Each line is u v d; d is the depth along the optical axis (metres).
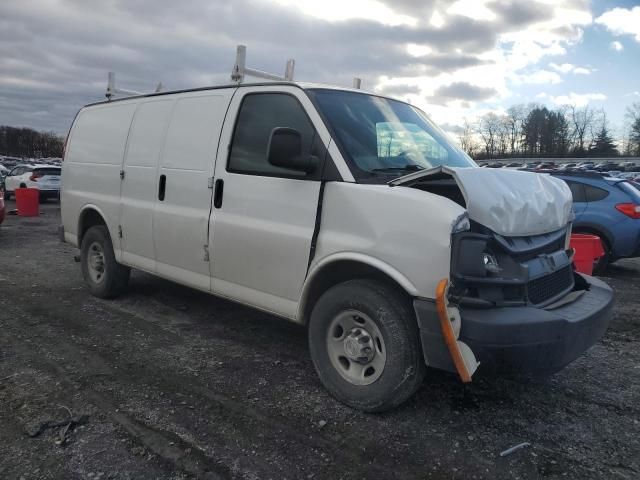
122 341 4.70
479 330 2.92
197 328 5.12
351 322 3.50
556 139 89.25
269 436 3.15
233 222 4.11
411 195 3.13
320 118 3.69
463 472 2.85
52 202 22.52
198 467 2.83
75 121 6.53
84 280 6.77
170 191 4.77
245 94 4.26
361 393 3.39
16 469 2.77
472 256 2.97
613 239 8.32
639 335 5.35
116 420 3.30
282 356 4.42
